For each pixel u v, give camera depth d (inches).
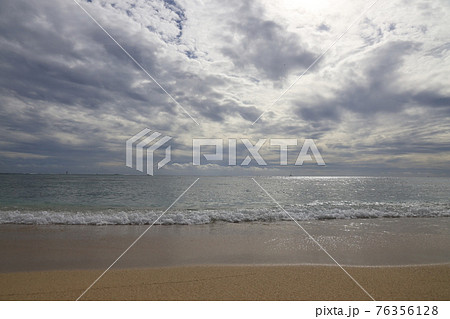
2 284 147.4
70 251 211.6
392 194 730.8
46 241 239.8
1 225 300.7
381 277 161.9
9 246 221.9
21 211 375.6
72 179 1293.1
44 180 1171.3
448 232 288.0
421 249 224.4
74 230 285.4
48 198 567.8
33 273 164.2
